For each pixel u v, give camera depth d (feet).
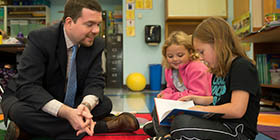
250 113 2.55
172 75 4.86
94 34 3.52
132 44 14.53
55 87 3.83
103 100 4.18
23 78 3.37
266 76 8.07
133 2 14.44
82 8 3.29
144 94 11.47
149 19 14.46
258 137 3.61
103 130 3.78
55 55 3.58
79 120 3.09
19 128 3.31
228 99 2.62
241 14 11.05
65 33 3.62
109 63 16.42
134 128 3.75
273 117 5.19
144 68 14.60
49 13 19.24
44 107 3.24
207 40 2.62
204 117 2.58
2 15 18.15
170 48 4.39
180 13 13.20
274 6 9.13
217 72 2.69
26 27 18.51
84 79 4.05
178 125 2.54
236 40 2.64
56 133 3.37
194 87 4.11
